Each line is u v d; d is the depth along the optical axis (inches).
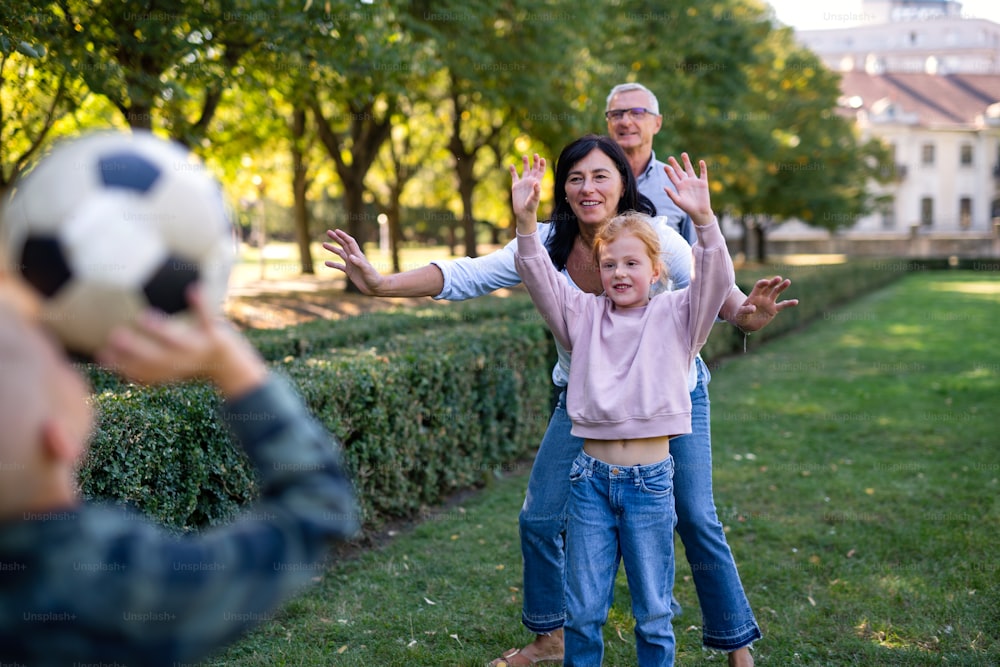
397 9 377.1
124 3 244.1
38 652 34.3
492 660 127.0
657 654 95.0
